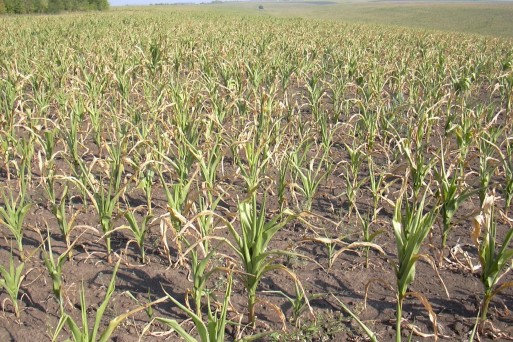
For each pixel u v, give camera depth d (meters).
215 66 12.29
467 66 11.88
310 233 4.99
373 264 4.46
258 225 3.24
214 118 5.41
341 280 4.21
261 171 5.68
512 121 6.46
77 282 4.14
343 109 9.70
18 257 4.47
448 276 4.29
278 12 86.19
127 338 3.48
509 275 4.34
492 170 4.63
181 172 4.78
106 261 4.45
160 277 4.22
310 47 15.97
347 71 11.90
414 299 3.97
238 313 3.51
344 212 5.46
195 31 22.95
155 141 6.93
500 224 5.23
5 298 3.76
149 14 44.19
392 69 11.82
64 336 3.51
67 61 11.23
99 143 6.58
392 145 7.32
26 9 60.06
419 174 4.60
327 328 3.60
